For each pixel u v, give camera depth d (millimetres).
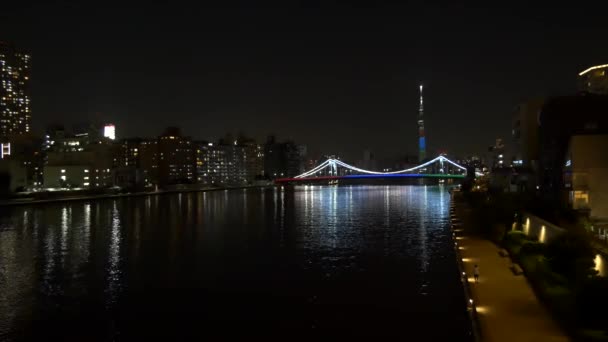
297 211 151125
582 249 40531
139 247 83938
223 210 156875
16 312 47594
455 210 109312
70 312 47438
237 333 41062
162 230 106312
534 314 34188
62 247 84500
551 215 66688
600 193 68438
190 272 63469
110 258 74000
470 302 36219
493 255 54906
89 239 93438
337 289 53281
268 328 41969
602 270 38531
